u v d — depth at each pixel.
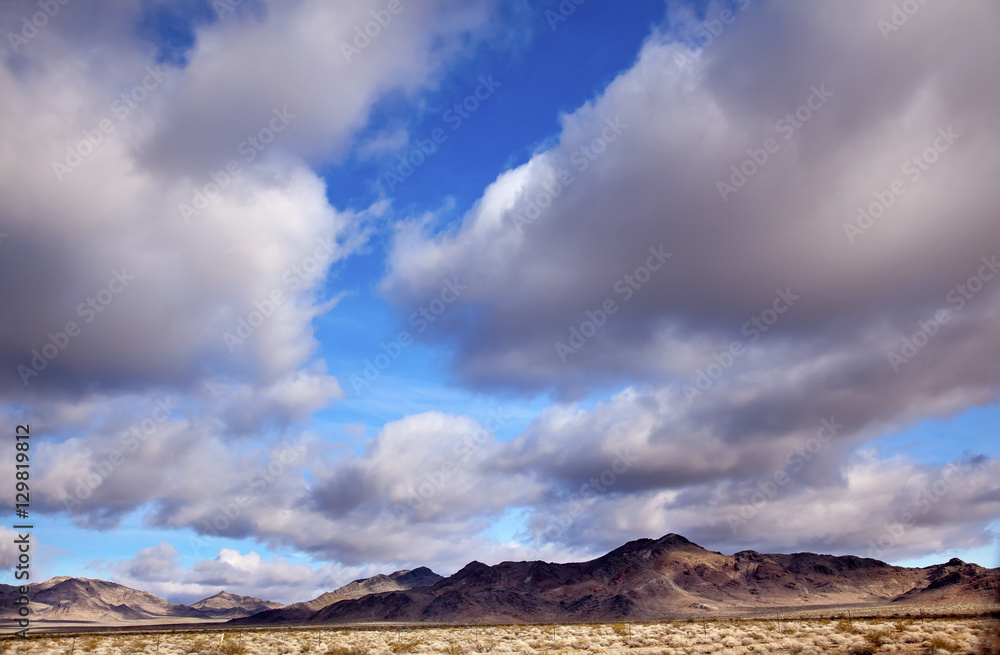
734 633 59.78
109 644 66.88
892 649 39.69
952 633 45.41
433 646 57.94
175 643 66.44
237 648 59.47
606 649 51.19
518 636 72.56
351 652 55.75
